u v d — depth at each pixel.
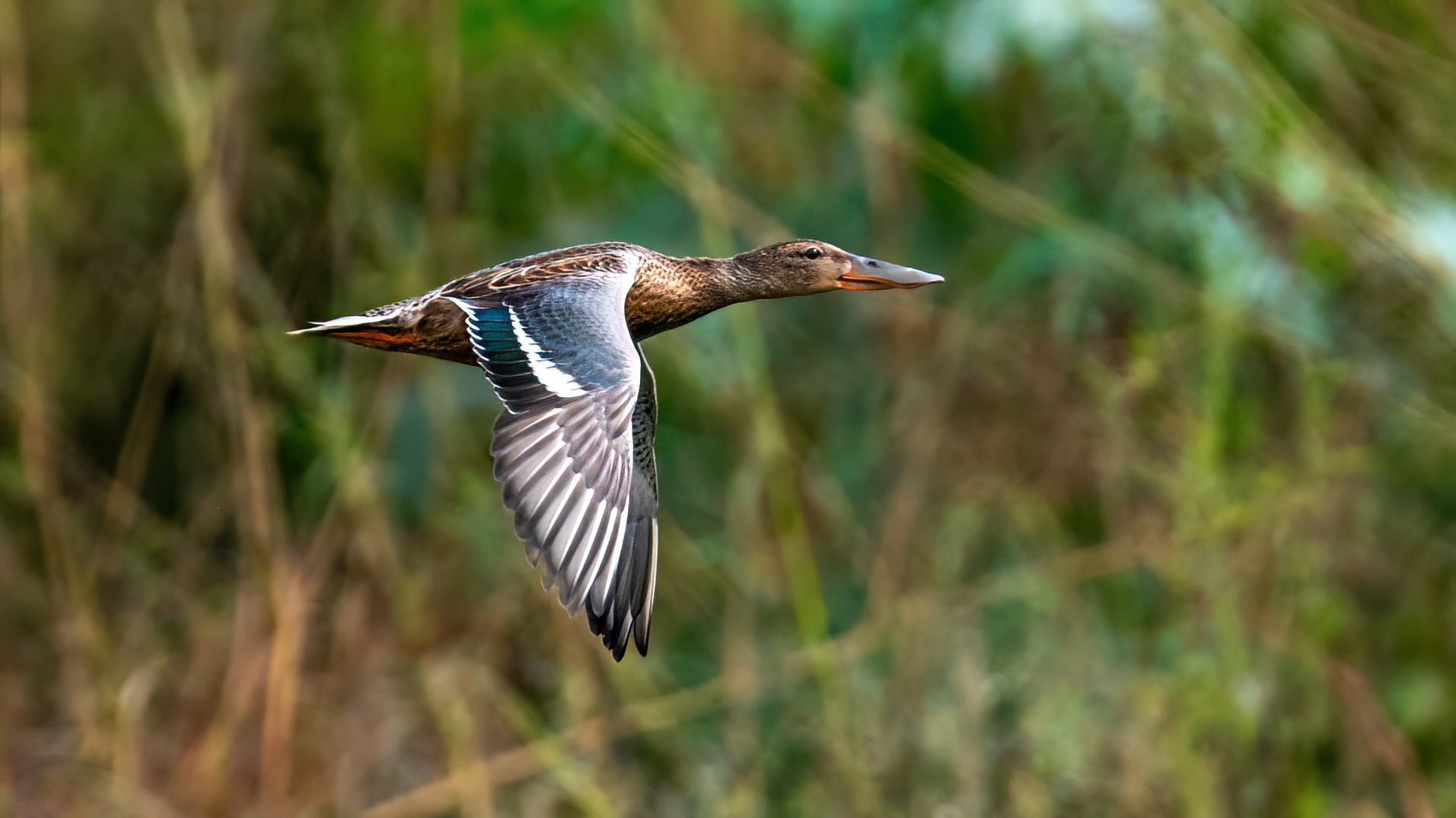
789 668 12.01
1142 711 11.42
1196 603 11.52
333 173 12.64
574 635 12.08
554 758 11.52
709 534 12.99
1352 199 11.76
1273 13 12.50
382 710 11.98
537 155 13.56
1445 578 12.24
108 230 13.77
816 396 13.51
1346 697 11.83
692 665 12.64
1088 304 12.25
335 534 12.40
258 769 12.16
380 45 13.06
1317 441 11.73
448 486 12.78
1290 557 11.64
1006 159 13.37
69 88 14.09
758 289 9.76
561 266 8.48
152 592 12.77
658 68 12.78
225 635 12.74
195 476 13.41
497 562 12.32
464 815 11.57
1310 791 11.52
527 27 12.90
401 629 12.24
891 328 13.37
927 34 12.87
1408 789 11.73
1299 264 11.92
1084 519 12.55
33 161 13.59
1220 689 11.29
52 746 12.20
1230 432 12.05
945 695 11.73
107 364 13.94
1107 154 12.78
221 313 12.13
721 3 13.81
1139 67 12.08
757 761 11.69
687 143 12.49
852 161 13.95
